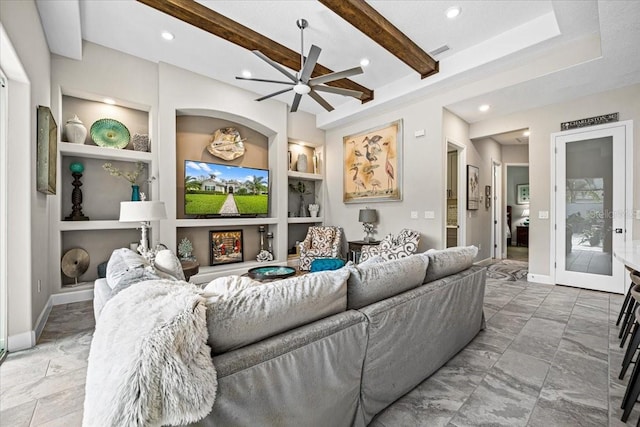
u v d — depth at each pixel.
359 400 1.41
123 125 3.98
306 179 6.26
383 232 5.19
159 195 4.04
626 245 2.45
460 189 5.22
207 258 4.87
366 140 5.43
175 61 4.02
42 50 2.85
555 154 4.27
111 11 3.00
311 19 3.10
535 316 2.97
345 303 1.47
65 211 3.70
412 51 3.48
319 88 3.23
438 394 1.73
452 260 2.22
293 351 1.12
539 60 3.43
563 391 1.75
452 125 4.71
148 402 0.72
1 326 2.24
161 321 0.87
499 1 2.86
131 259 1.96
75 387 1.81
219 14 2.99
